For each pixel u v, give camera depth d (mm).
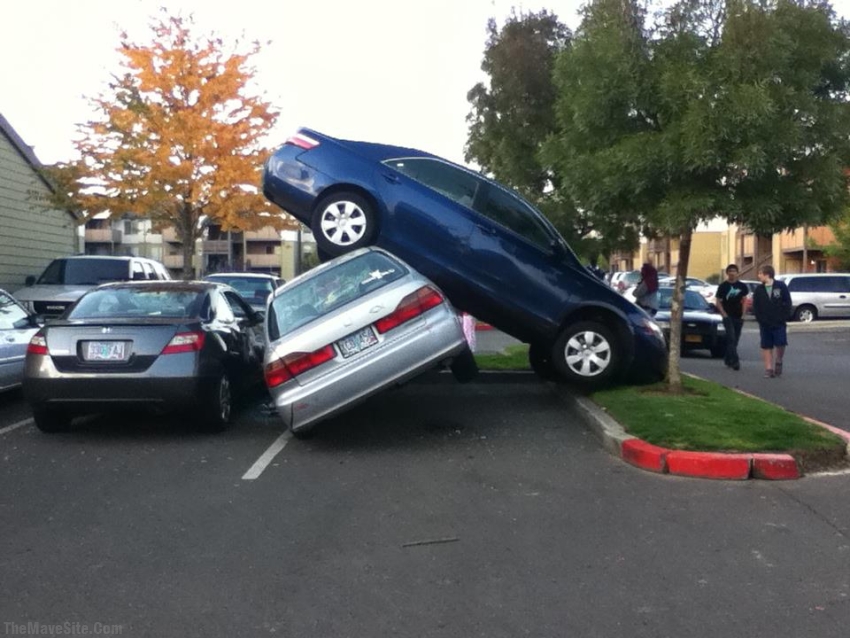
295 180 9742
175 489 6941
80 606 4715
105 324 8398
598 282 10008
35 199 20031
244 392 10742
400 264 8477
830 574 5148
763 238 10227
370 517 6215
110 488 6977
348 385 7922
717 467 7230
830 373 14750
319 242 9617
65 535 5848
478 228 9633
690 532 5898
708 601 4758
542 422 9453
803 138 8734
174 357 8344
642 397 9570
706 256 55031
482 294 9688
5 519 6188
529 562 5348
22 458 7953
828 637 4320
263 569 5234
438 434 8891
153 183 18484
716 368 15695
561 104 10062
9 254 19953
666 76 8680
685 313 18078
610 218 10398
